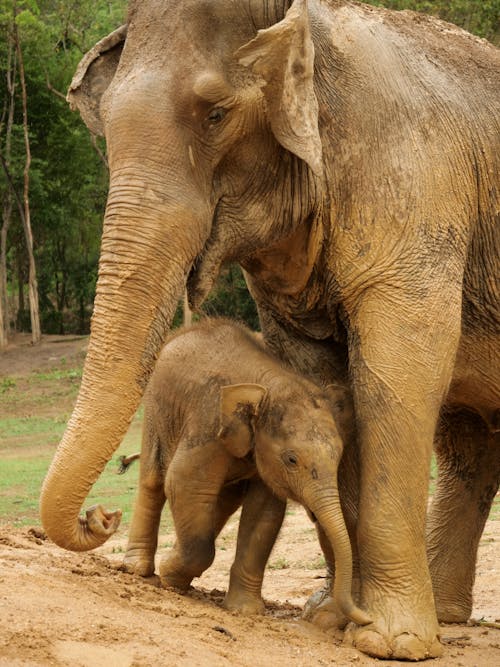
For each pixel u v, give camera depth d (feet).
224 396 25.04
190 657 19.51
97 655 18.39
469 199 25.77
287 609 29.50
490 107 26.81
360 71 24.80
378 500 24.18
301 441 24.71
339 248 24.57
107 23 149.89
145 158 21.97
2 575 22.08
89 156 161.17
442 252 24.79
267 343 28.27
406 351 24.20
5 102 154.30
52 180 165.48
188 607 23.95
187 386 27.07
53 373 134.82
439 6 104.27
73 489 20.81
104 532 21.30
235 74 22.79
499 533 50.55
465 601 31.81
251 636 22.76
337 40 24.86
